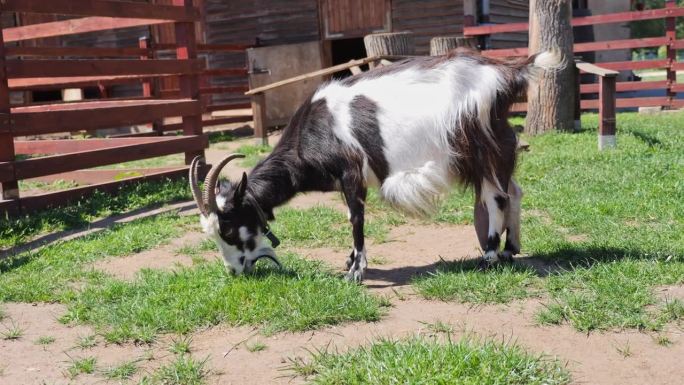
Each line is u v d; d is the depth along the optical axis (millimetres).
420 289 4898
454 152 4992
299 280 5000
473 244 6285
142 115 8930
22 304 5223
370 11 16266
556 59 5051
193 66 9656
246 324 4496
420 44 15812
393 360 3602
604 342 3930
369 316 4457
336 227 7035
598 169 8453
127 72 8742
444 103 4957
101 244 6594
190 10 9523
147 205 8477
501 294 4688
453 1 15258
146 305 4742
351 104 5113
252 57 16297
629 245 5535
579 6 19531
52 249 6543
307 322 4359
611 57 20531
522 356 3625
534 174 8578
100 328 4578
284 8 17328
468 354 3557
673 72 14562
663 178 7766
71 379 3891
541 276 5070
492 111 4984
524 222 6637
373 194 8086
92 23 9836
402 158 5031
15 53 11609
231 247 5090
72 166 8133
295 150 5293
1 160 7586
